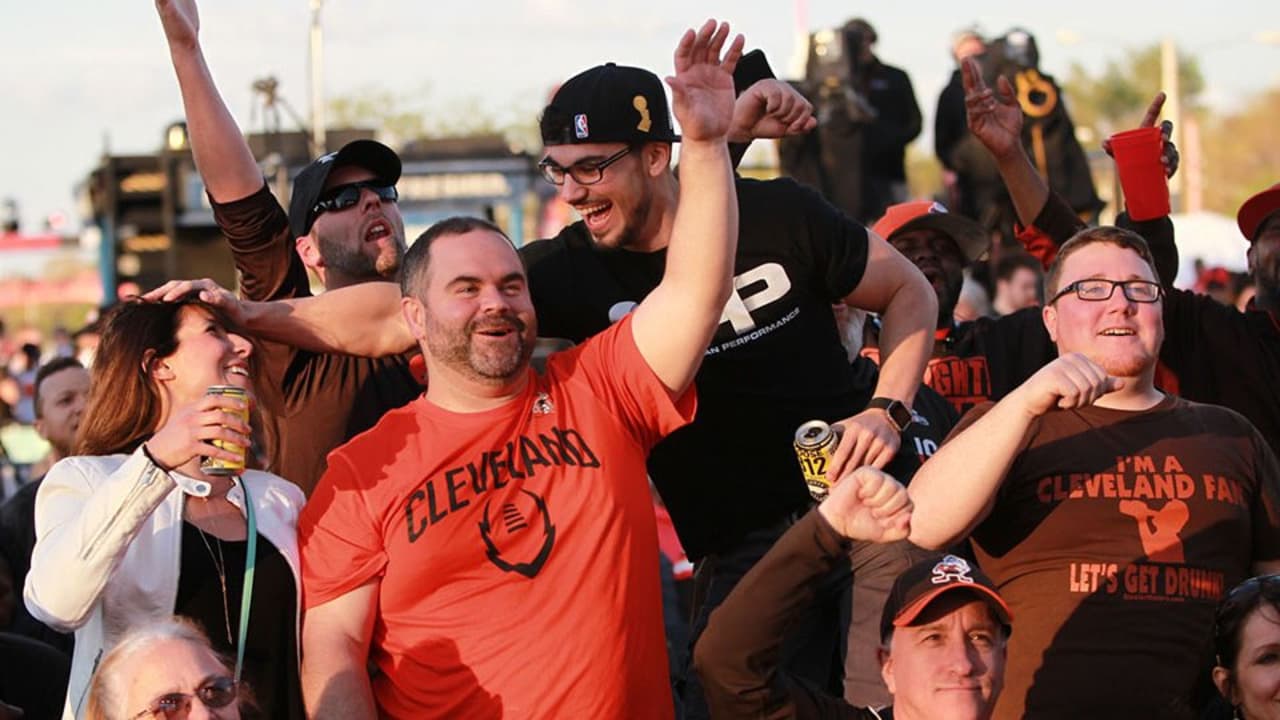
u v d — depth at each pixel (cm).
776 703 408
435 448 434
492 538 425
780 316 495
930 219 648
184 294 463
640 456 445
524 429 436
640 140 475
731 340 492
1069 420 478
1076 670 461
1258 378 592
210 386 443
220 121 546
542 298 504
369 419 535
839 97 1053
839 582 499
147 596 429
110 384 451
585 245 503
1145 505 468
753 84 517
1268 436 595
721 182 426
